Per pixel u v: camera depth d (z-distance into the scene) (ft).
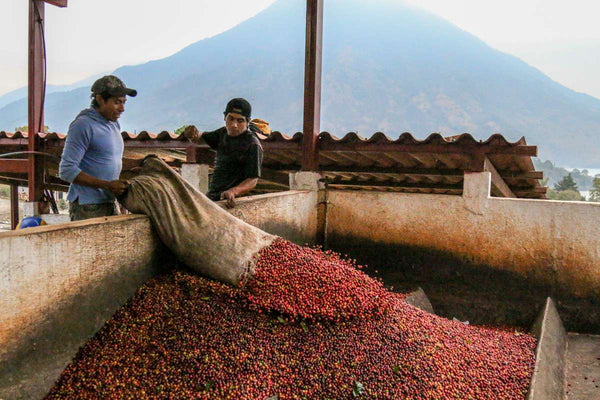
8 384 7.99
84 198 11.73
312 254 13.62
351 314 11.68
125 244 10.62
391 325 12.29
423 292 19.39
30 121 25.07
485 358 12.56
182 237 11.39
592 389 13.41
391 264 20.43
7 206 80.23
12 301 7.99
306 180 20.77
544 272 17.92
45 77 25.45
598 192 119.85
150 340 10.00
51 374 8.82
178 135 22.45
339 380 10.24
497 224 18.51
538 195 27.89
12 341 8.05
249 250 12.12
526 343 14.46
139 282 11.19
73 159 10.97
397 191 21.16
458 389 10.96
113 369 9.31
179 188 11.91
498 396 11.20
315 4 19.99
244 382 9.39
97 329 9.93
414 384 10.66
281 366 10.09
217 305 11.11
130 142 23.30
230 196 13.73
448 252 19.42
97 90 11.42
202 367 9.47
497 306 18.65
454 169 22.29
